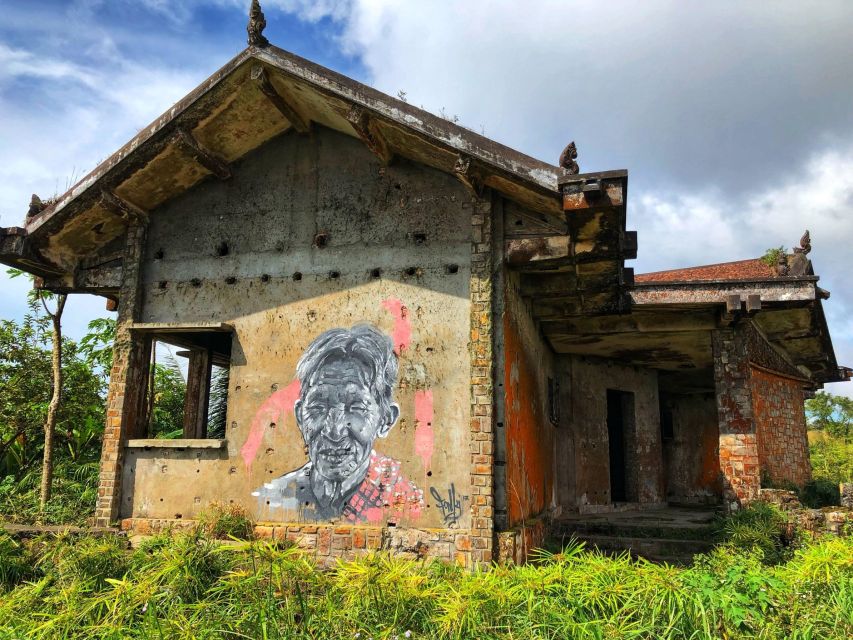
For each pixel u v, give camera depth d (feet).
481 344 23.58
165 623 15.46
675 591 15.56
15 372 41.65
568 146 21.81
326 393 25.23
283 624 15.48
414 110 22.72
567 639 14.33
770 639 14.60
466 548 22.26
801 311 35.22
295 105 26.16
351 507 24.04
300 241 26.99
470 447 22.93
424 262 25.26
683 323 33.27
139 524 25.75
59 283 29.60
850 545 21.98
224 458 25.85
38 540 24.22
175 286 27.99
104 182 26.40
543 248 24.12
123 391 27.22
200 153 26.27
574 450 39.04
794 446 41.98
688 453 52.85
